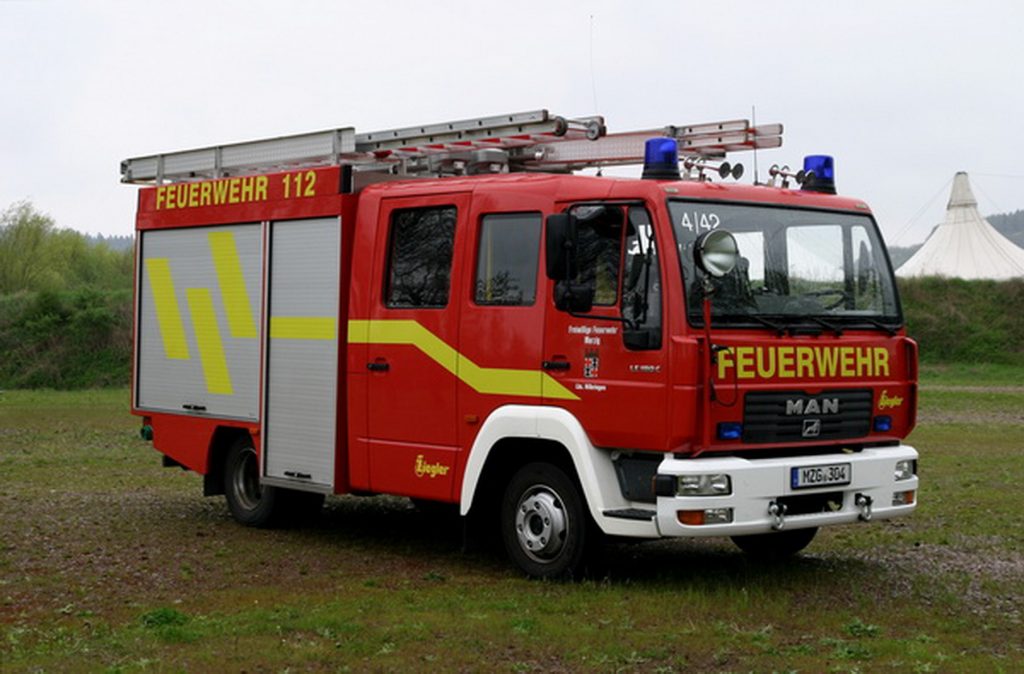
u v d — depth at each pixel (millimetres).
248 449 11680
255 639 7133
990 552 10289
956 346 50938
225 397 11703
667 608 7941
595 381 8477
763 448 8414
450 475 9438
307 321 10742
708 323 8070
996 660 6750
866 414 9031
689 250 8266
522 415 8859
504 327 9070
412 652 6867
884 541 10852
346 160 11289
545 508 8914
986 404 30578
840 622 7664
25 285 58531
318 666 6578
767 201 8844
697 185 8547
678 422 8031
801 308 8781
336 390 10406
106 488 14766
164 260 12492
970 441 20891
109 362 45656
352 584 8891
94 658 6719
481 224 9383
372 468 10109
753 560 9969
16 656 6766
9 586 8766
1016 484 14938
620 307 8367
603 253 8539
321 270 10617
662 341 8141
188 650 6891
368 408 10133
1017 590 8703
